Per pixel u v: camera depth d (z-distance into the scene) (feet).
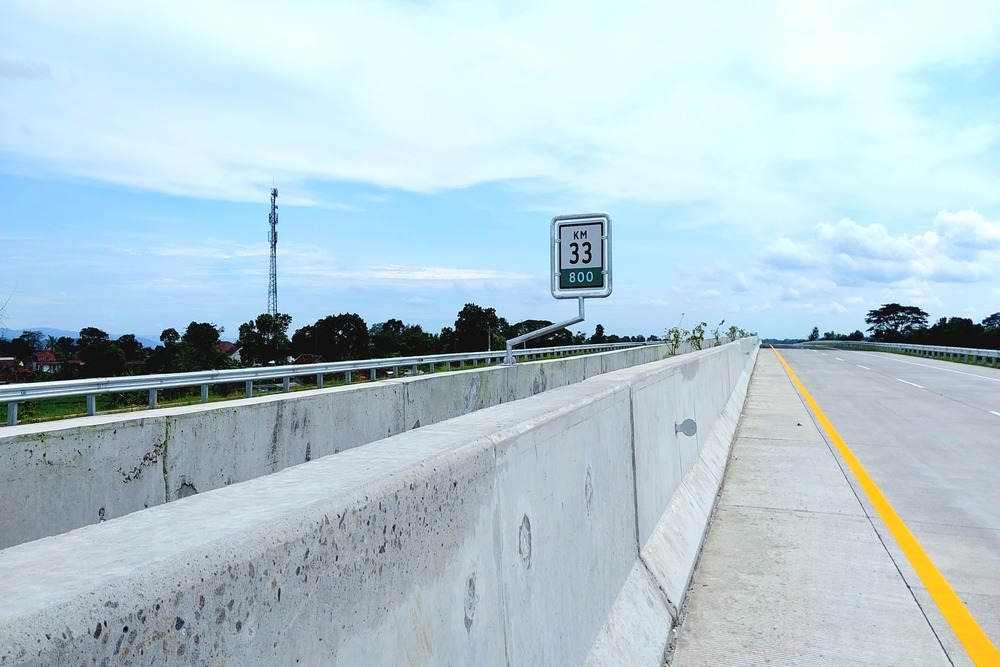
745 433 41.96
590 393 13.06
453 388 34.91
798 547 20.63
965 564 19.39
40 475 15.72
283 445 23.08
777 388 72.59
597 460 12.60
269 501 4.99
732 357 55.98
